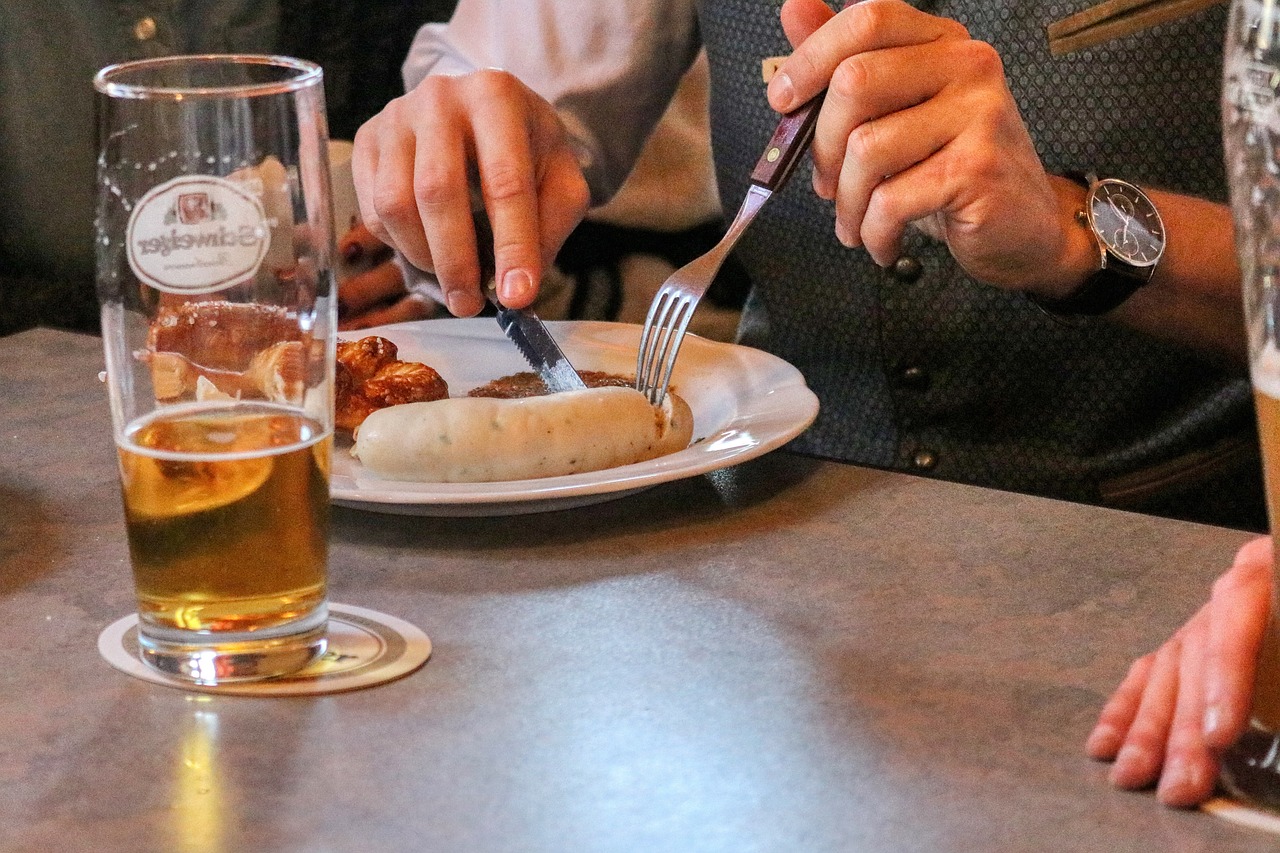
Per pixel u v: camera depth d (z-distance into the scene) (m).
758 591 0.77
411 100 1.20
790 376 1.06
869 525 0.86
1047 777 0.57
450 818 0.55
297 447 0.64
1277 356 0.51
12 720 0.63
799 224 1.51
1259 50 0.50
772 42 1.49
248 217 0.63
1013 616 0.73
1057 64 1.38
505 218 1.08
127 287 0.63
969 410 1.47
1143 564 0.79
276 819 0.55
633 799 0.56
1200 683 0.58
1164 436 1.44
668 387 1.06
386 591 0.77
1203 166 1.39
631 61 1.75
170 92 0.61
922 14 1.04
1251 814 0.54
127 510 0.66
